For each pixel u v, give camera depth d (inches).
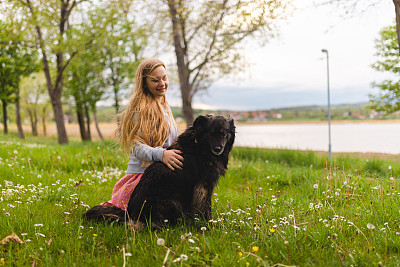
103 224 136.3
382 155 436.8
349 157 409.1
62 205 172.1
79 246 109.0
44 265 98.3
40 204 168.9
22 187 182.5
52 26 656.4
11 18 591.2
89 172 264.4
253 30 486.6
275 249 111.0
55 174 251.0
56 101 821.9
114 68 972.6
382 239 118.7
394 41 498.0
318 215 150.8
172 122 151.1
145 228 129.6
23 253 106.2
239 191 246.7
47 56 757.3
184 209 138.0
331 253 107.8
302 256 106.5
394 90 538.6
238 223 142.6
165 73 145.1
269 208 161.0
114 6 621.6
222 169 141.1
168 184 131.6
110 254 111.0
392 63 515.5
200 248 111.0
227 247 113.7
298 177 270.1
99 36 735.1
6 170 238.4
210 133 131.7
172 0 507.2
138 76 142.9
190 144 135.6
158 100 147.9
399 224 136.5
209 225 136.9
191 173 133.1
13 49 839.1
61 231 124.4
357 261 101.1
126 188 142.1
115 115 151.5
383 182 211.5
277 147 529.3
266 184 268.2
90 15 725.9
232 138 144.0
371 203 153.9
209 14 495.5
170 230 127.3
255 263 98.3
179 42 595.8
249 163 383.2
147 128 136.9
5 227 126.2
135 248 111.4
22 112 2023.9
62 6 712.4
